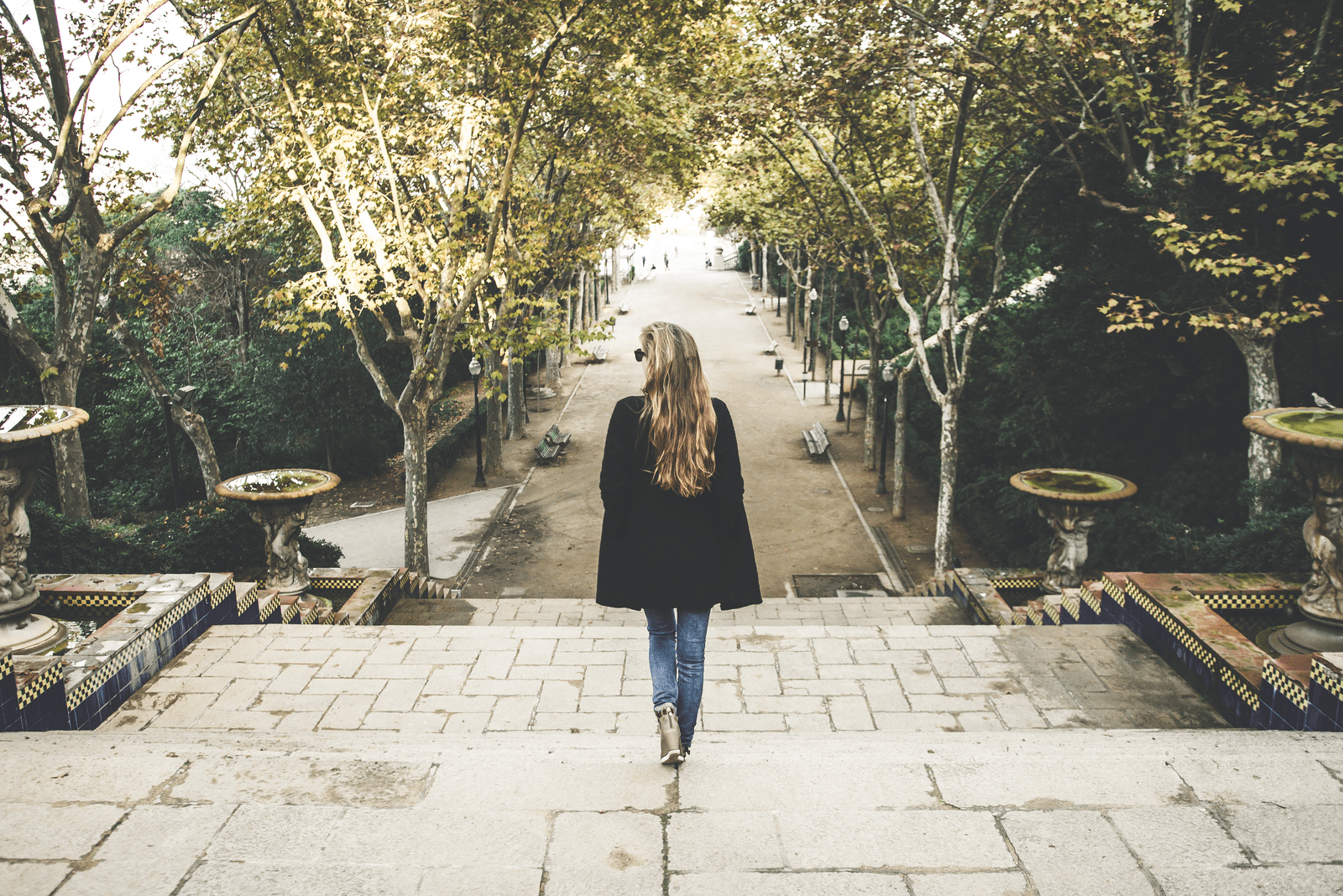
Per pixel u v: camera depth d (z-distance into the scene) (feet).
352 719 17.78
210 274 98.43
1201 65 40.11
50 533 35.19
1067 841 8.57
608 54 52.31
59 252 42.01
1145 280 46.60
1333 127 37.45
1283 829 8.76
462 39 45.29
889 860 8.30
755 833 8.69
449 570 61.67
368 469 89.81
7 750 10.23
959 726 17.60
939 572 56.08
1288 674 16.21
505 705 18.39
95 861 8.21
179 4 44.93
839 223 75.92
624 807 9.11
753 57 57.98
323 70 44.11
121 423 86.43
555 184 68.49
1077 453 54.13
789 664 20.38
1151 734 11.19
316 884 7.91
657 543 9.94
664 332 9.78
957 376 54.90
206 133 53.62
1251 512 36.68
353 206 45.68
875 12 49.32
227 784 9.48
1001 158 55.67
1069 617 27.71
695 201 101.04
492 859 8.28
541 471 88.79
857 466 88.48
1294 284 39.83
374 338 86.99
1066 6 39.55
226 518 42.70
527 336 52.85
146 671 19.53
